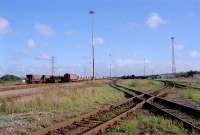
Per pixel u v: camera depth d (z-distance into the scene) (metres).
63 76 79.56
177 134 14.18
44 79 77.19
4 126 16.00
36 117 18.95
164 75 164.25
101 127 14.94
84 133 13.39
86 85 54.25
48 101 25.20
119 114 20.30
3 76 99.81
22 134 14.44
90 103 28.97
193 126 14.88
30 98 25.48
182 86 61.56
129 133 14.06
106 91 43.59
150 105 25.27
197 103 29.69
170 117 18.45
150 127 15.74
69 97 29.67
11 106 21.89
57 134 14.30
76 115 20.66
